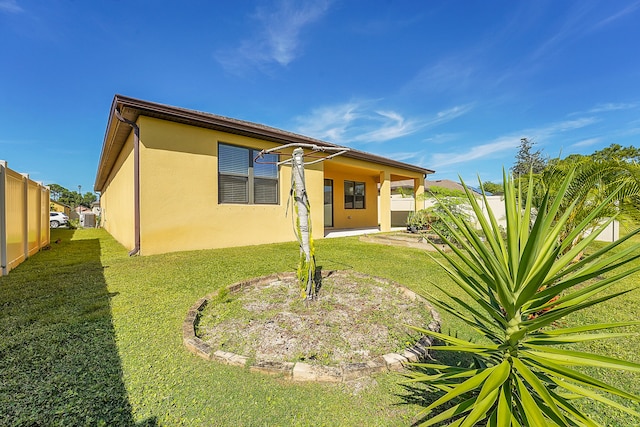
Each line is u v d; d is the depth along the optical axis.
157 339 2.43
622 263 1.10
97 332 2.53
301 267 3.38
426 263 5.61
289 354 2.25
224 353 2.16
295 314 3.00
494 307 1.54
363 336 2.57
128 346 2.31
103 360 2.10
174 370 2.00
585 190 4.69
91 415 1.58
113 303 3.23
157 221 6.24
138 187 6.02
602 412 1.71
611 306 3.56
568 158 5.99
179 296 3.48
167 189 6.36
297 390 1.85
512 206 1.50
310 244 3.38
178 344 2.35
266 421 1.59
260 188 8.16
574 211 4.81
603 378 2.06
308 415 1.64
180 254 6.16
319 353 2.28
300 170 3.43
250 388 1.85
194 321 2.74
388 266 5.32
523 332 1.16
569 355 1.18
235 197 7.63
